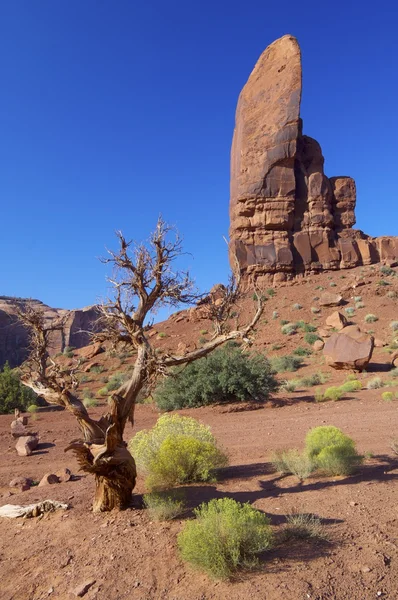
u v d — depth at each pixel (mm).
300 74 59938
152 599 3820
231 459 9117
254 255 56469
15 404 21672
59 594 4160
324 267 57312
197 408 18469
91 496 6754
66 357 43125
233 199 62656
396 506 5348
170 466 6734
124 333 6078
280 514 5266
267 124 59875
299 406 17359
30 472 9820
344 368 27344
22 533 5695
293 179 58531
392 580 3717
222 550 4008
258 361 20016
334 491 6113
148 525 5246
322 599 3508
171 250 5953
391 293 46906
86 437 5723
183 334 46031
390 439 9867
